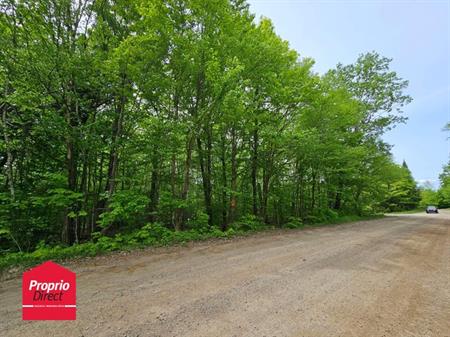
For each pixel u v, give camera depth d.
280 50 10.75
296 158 13.74
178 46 8.42
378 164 20.48
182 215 9.84
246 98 8.95
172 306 3.23
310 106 12.12
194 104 10.11
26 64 6.54
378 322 2.84
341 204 21.69
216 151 12.52
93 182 9.77
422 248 7.16
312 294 3.65
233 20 9.12
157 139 8.46
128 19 8.45
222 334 2.56
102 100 9.02
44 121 7.25
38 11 6.77
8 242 7.48
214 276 4.48
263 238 8.84
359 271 4.83
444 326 2.76
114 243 6.68
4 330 2.66
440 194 45.88
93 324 2.77
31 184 8.50
